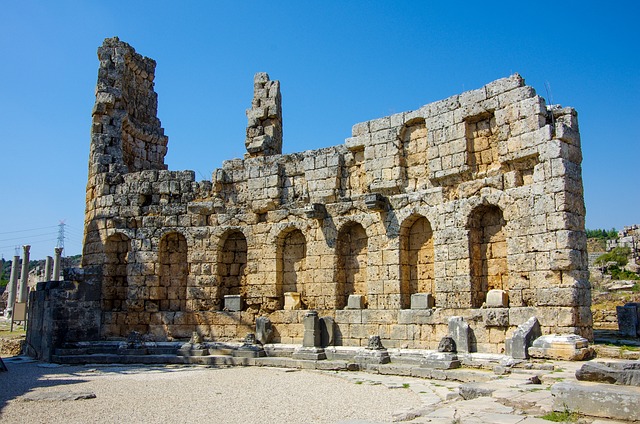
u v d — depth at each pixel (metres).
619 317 27.08
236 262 34.88
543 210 23.22
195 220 34.88
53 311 32.56
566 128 23.50
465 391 15.72
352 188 31.55
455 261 26.14
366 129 30.86
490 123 26.56
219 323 33.22
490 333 24.23
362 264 30.81
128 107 40.50
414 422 12.26
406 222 28.69
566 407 11.95
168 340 33.59
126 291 35.66
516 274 23.94
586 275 22.91
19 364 31.12
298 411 16.45
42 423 15.38
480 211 26.38
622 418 11.16
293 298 31.83
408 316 27.34
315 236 31.69
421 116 28.80
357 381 22.61
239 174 34.91
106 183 36.75
